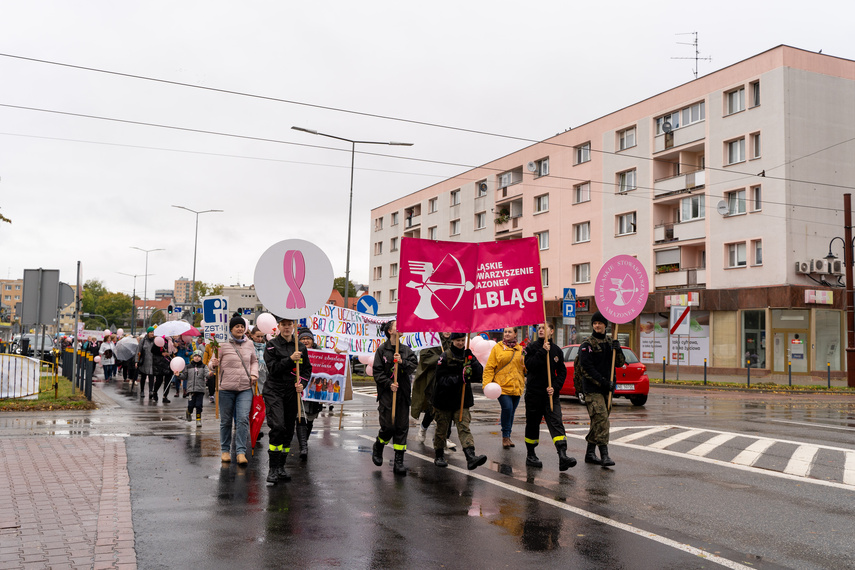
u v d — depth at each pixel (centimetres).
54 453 900
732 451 991
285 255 823
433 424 1309
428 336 1446
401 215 7025
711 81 3669
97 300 14462
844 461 908
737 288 3456
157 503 652
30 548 506
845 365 3303
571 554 510
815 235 3328
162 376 1816
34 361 1599
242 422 859
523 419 1404
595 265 4431
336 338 1455
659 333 3903
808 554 516
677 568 481
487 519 606
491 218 5588
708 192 3653
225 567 475
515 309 898
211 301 1627
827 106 3397
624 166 4228
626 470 842
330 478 780
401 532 563
